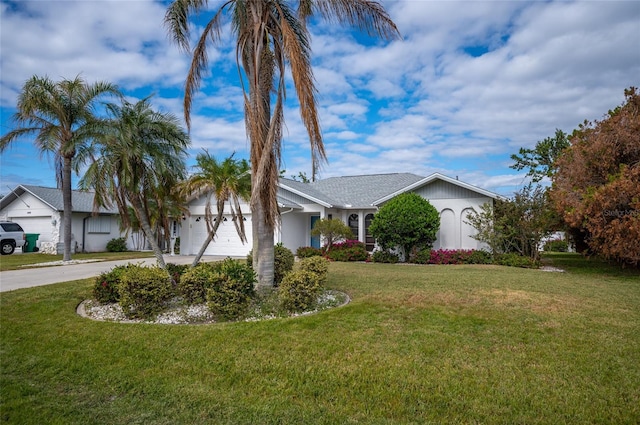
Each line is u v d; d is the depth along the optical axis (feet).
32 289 30.12
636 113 40.55
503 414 11.00
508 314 21.07
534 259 47.44
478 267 45.93
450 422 10.66
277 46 24.68
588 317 20.51
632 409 11.11
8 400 12.26
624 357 14.89
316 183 80.48
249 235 63.82
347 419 10.88
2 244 70.79
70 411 11.59
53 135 51.93
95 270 45.11
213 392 12.66
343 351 15.79
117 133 27.73
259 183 23.04
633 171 36.60
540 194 48.14
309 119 20.03
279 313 21.67
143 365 14.88
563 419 10.68
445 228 56.65
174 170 31.55
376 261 54.39
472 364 14.38
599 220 37.55
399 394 12.25
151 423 10.85
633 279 35.27
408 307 22.66
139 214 29.04
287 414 11.19
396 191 59.77
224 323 20.12
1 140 52.19
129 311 21.94
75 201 80.69
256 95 23.93
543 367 14.02
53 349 16.74
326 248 58.70
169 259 59.26
